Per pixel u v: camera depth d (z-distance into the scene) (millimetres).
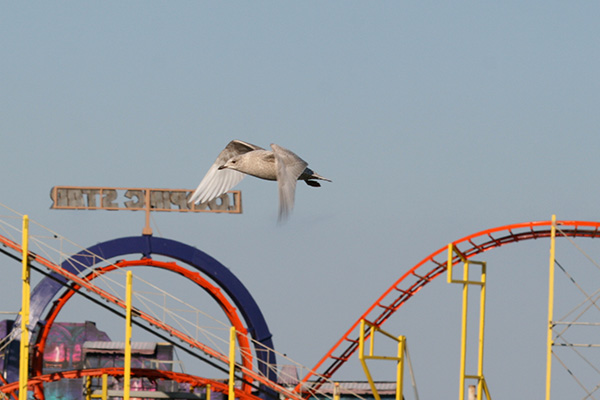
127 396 65500
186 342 67500
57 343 92500
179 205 87062
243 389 84438
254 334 86750
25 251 67125
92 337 93125
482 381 62125
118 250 84000
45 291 80125
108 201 86688
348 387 88938
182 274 85312
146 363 91375
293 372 86125
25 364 66750
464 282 61219
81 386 91125
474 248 75562
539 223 71375
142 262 83125
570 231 72750
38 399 76438
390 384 89000
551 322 66438
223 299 86125
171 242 85625
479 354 62312
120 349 91250
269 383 68438
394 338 54656
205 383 74250
